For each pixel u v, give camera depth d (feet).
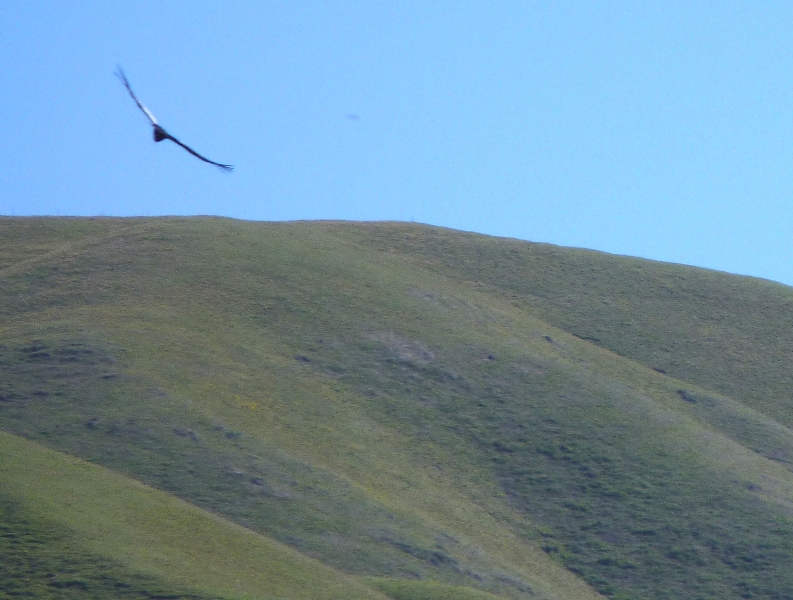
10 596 101.35
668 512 171.32
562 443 189.47
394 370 206.90
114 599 103.19
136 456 150.30
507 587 143.13
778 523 168.96
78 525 115.96
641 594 152.76
